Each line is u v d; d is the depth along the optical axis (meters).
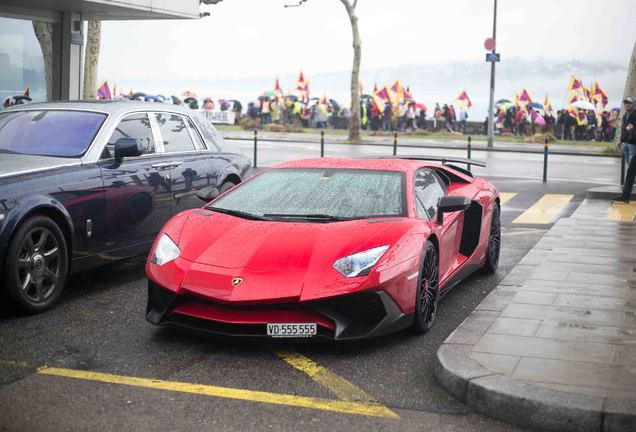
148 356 4.87
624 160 15.24
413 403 4.11
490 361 4.41
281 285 4.77
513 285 6.61
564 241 9.02
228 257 5.02
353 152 27.17
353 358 4.90
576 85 43.41
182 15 15.35
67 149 6.53
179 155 7.57
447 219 6.29
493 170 20.83
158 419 3.83
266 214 5.64
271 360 4.82
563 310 5.64
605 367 4.31
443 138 40.16
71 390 4.22
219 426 3.75
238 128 46.00
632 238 9.25
